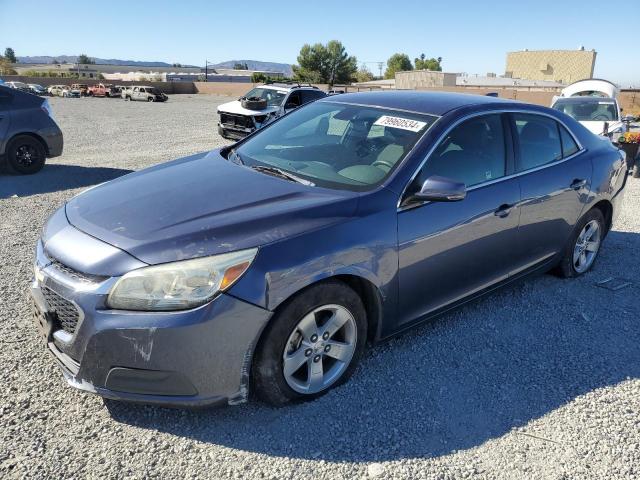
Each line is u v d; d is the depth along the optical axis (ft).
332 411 9.62
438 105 12.42
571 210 14.44
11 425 8.86
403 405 9.88
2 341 11.34
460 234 11.32
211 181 10.91
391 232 10.07
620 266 17.40
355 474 8.23
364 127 12.30
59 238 9.36
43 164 31.94
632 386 10.82
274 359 8.98
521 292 15.07
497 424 9.52
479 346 12.10
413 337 12.37
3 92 30.01
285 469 8.26
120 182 11.61
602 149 15.81
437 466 8.46
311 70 272.72
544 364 11.49
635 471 8.50
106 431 8.87
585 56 253.85
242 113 46.47
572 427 9.51
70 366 8.71
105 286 8.25
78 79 226.58
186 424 9.13
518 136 13.09
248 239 8.70
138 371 8.28
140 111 98.63
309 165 11.60
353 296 9.80
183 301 8.18
